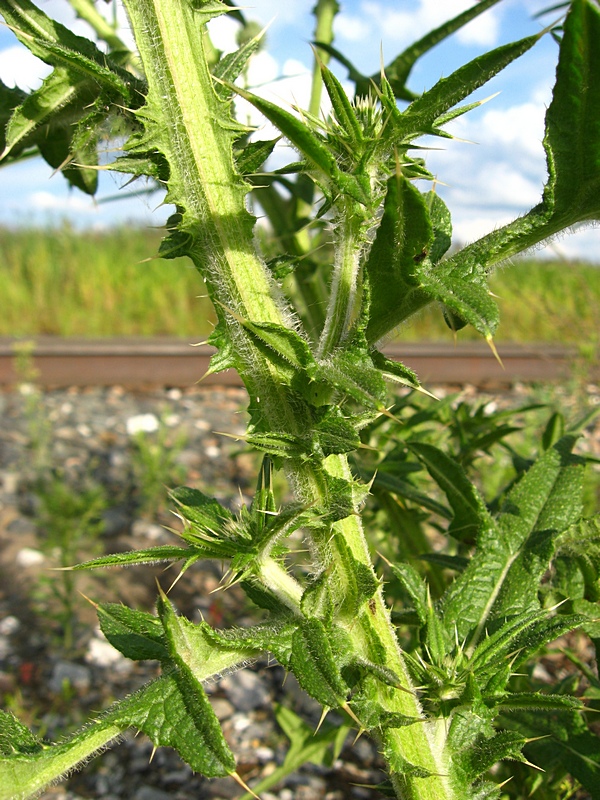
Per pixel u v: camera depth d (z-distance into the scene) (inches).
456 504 15.9
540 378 77.9
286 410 10.5
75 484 53.8
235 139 10.4
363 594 10.8
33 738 9.9
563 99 9.6
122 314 106.7
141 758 30.8
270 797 28.5
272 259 11.1
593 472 44.4
